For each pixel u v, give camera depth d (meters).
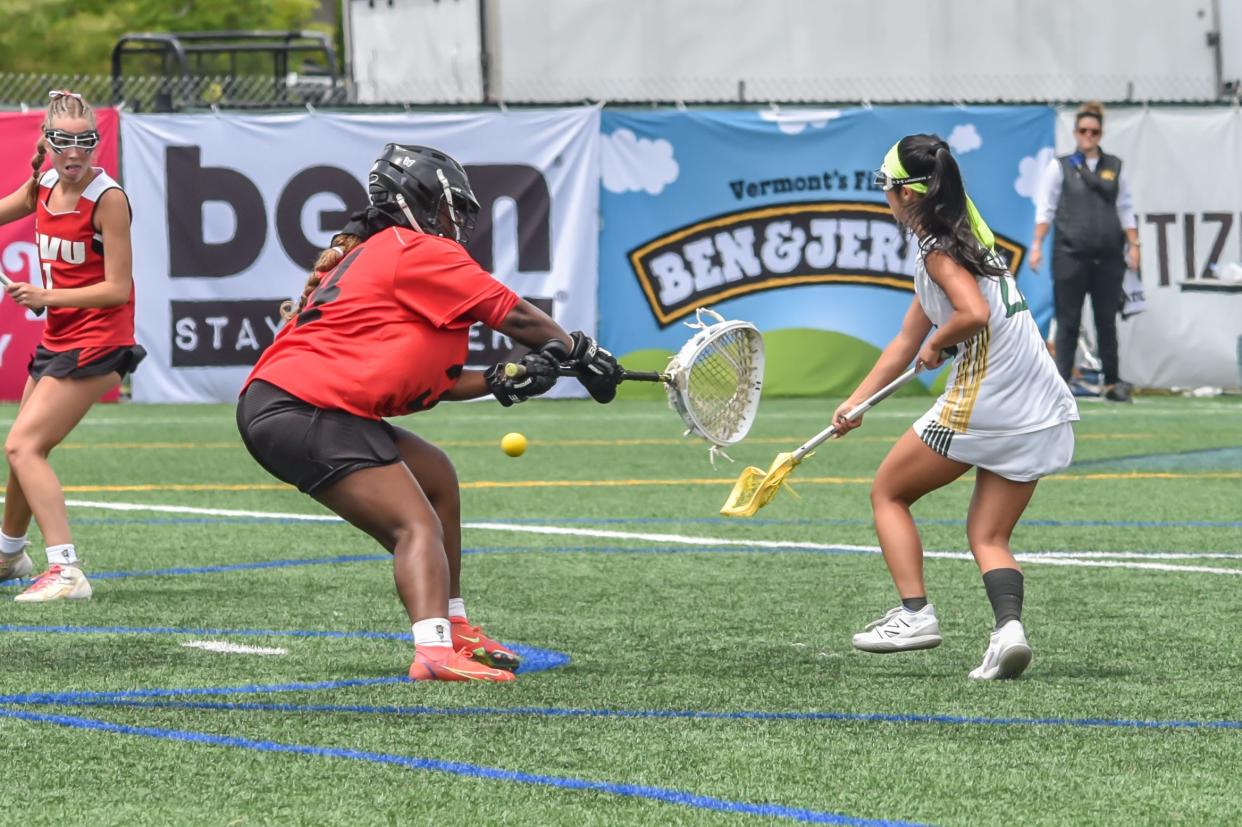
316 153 49.47
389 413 15.95
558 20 52.94
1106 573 23.47
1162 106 52.66
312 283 16.30
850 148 51.66
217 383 49.97
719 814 11.65
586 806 11.81
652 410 50.06
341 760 13.03
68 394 21.33
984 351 16.45
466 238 16.41
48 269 21.45
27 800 11.90
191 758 13.05
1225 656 17.75
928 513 29.92
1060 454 16.62
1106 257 48.16
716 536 27.00
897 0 53.75
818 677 16.56
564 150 50.25
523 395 15.98
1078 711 15.01
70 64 102.06
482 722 14.38
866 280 51.88
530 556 24.95
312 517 29.05
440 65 55.25
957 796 12.16
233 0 105.44
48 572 21.22
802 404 50.31
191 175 49.28
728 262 51.41
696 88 53.44
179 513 29.45
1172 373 53.22
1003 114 51.75
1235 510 30.28
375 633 18.88
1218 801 12.07
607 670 16.88
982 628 19.47
